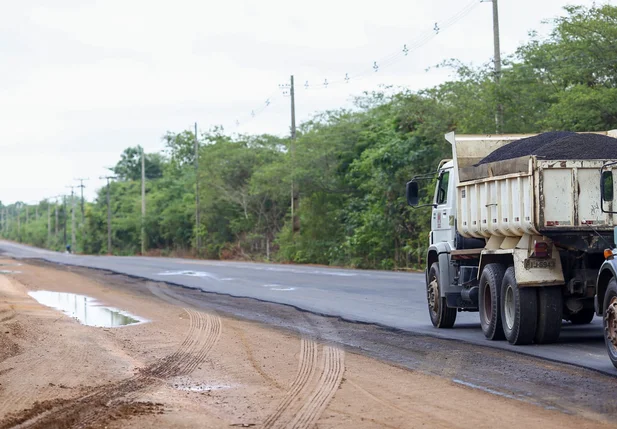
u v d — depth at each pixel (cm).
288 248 6131
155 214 10331
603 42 3238
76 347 1439
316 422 843
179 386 1072
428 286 1766
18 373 1166
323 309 2094
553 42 3484
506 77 3575
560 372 1108
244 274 3828
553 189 1311
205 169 8062
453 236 1692
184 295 2739
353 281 3114
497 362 1211
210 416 879
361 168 5178
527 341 1393
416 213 4472
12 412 904
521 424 814
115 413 892
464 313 2038
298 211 6169
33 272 4400
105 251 12062
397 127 4991
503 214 1427
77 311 2241
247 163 7869
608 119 3089
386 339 1515
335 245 5581
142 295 2780
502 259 1477
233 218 7981
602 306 1171
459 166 1672
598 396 942
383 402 940
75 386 1064
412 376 1113
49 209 17688
